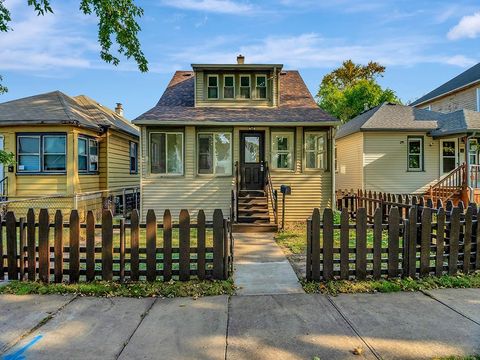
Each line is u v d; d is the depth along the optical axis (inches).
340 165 867.4
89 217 205.0
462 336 140.9
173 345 134.9
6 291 191.3
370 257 249.8
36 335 142.9
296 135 538.6
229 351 130.3
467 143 625.0
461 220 225.0
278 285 206.5
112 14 331.0
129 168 733.9
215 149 541.3
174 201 536.7
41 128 514.0
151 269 206.7
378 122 716.7
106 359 125.0
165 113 550.9
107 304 176.1
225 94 592.7
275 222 442.9
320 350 130.8
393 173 714.2
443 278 209.9
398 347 132.5
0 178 524.7
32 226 206.5
